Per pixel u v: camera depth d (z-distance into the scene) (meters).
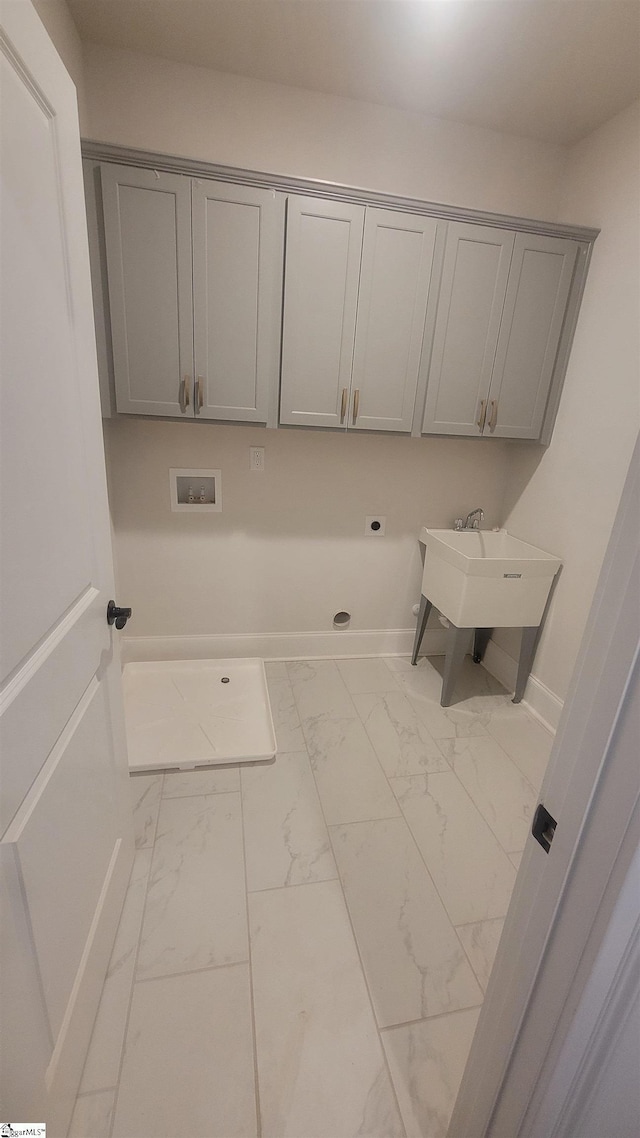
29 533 0.67
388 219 1.72
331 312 1.79
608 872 0.44
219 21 1.48
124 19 1.50
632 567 0.40
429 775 1.83
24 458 0.65
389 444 2.35
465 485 2.52
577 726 0.48
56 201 0.75
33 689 0.68
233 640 2.53
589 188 1.94
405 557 2.59
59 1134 0.80
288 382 1.84
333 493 2.38
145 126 1.74
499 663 2.58
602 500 1.91
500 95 1.75
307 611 2.58
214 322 1.72
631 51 1.48
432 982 1.14
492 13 1.37
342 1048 1.01
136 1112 0.90
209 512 2.27
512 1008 0.62
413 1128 0.90
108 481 2.11
